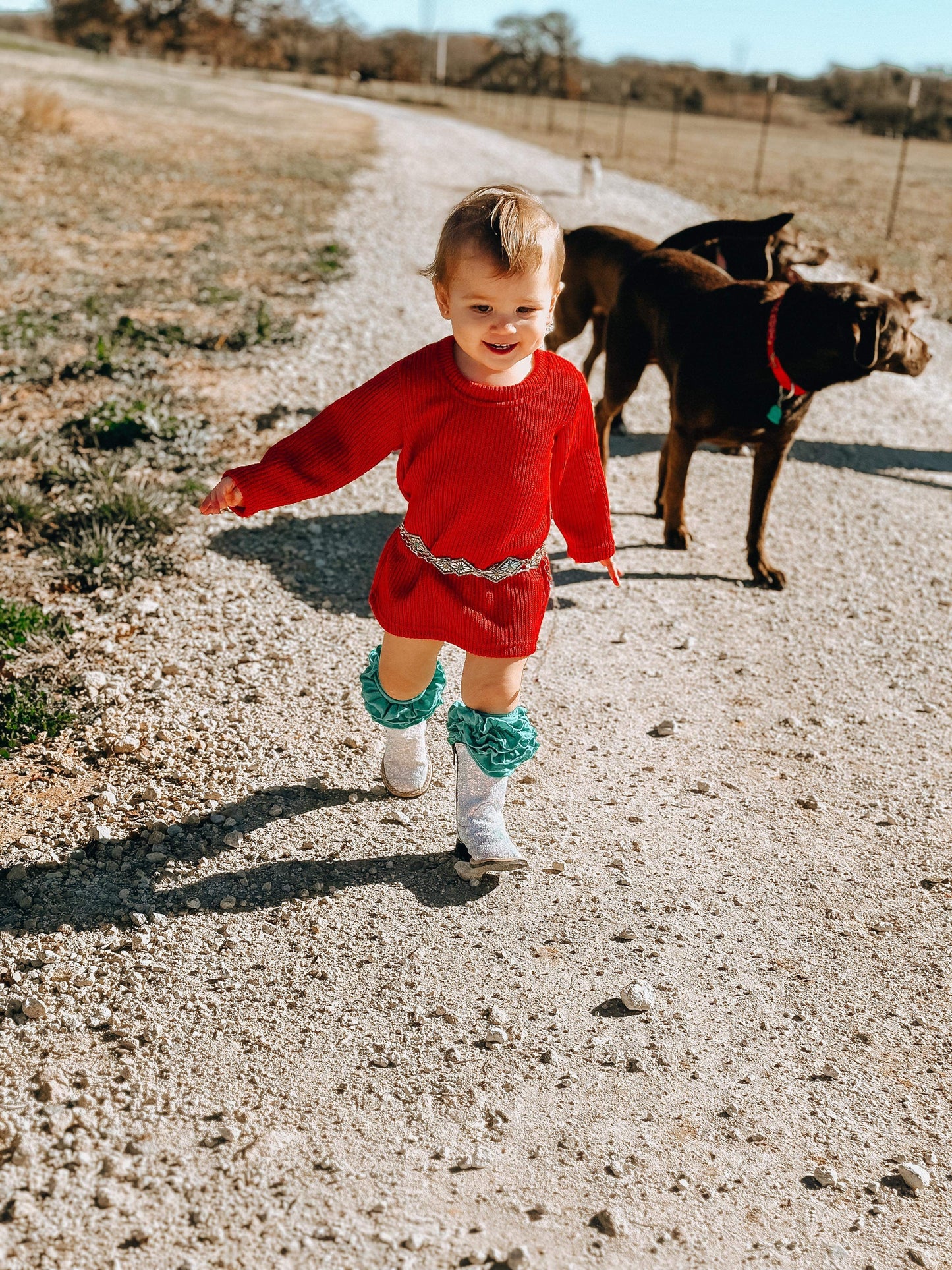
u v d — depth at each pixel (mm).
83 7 77312
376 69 87688
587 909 2887
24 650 3945
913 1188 2170
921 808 3449
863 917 2947
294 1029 2443
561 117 61312
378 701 2930
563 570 5074
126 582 4566
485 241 2078
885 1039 2545
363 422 2379
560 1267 1943
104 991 2512
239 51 81812
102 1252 1902
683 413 4875
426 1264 1930
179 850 3006
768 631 4625
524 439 2369
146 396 6934
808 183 29500
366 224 15359
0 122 23547
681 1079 2391
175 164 20719
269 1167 2100
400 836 3119
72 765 3344
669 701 4008
